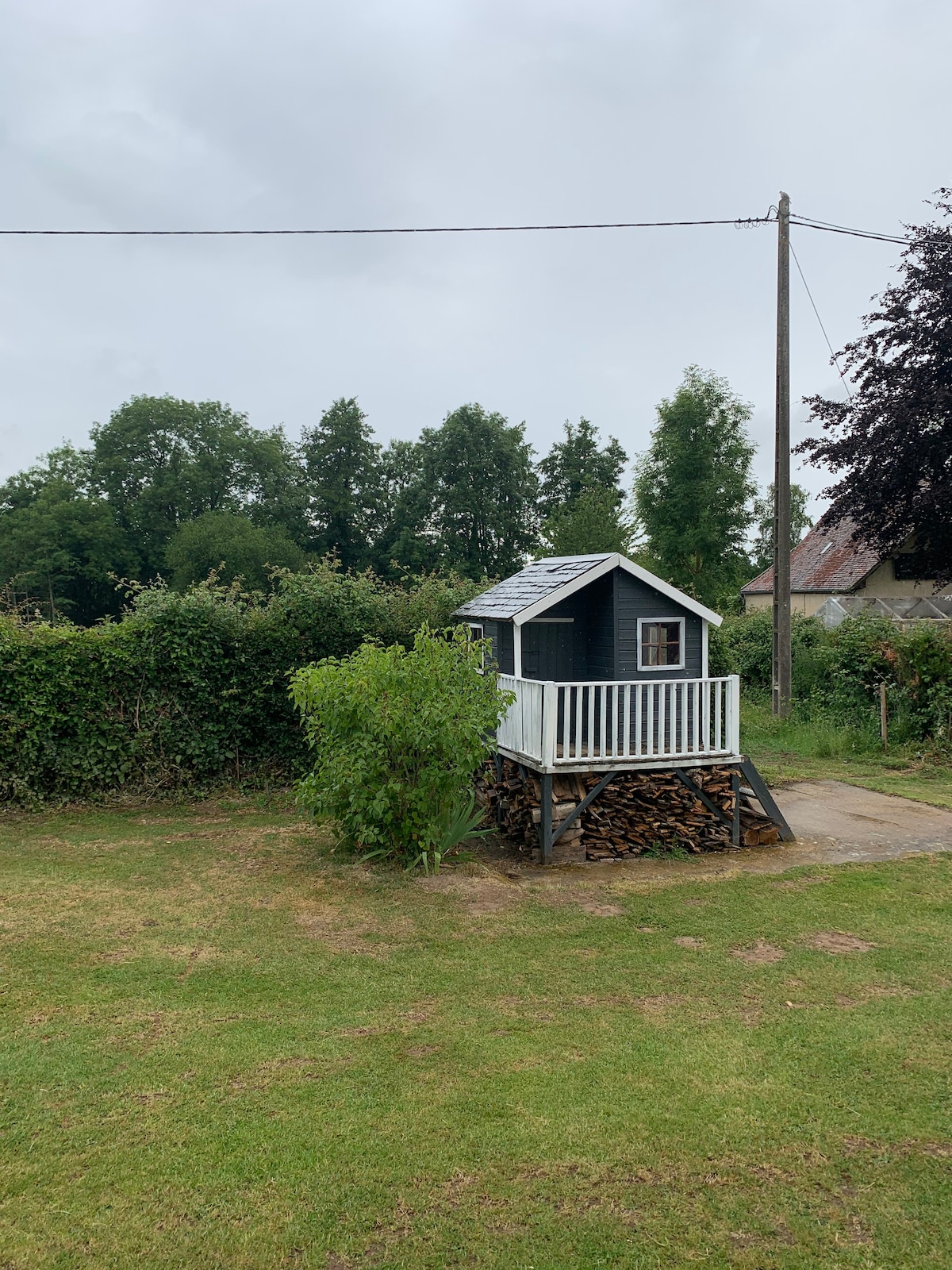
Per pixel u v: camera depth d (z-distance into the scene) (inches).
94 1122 172.9
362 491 2315.5
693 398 1510.8
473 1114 177.5
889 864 370.6
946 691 633.6
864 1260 138.8
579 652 450.3
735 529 1568.7
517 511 2246.6
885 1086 190.9
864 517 892.6
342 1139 168.2
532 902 318.0
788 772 579.5
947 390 779.4
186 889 327.9
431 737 341.7
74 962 255.4
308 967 254.2
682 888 336.2
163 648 496.4
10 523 2119.8
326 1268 135.8
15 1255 136.9
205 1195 151.7
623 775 397.1
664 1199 152.9
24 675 465.4
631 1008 229.3
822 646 757.9
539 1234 143.6
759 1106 182.4
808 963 261.1
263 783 512.7
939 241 746.2
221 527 1942.7
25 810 462.9
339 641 536.7
